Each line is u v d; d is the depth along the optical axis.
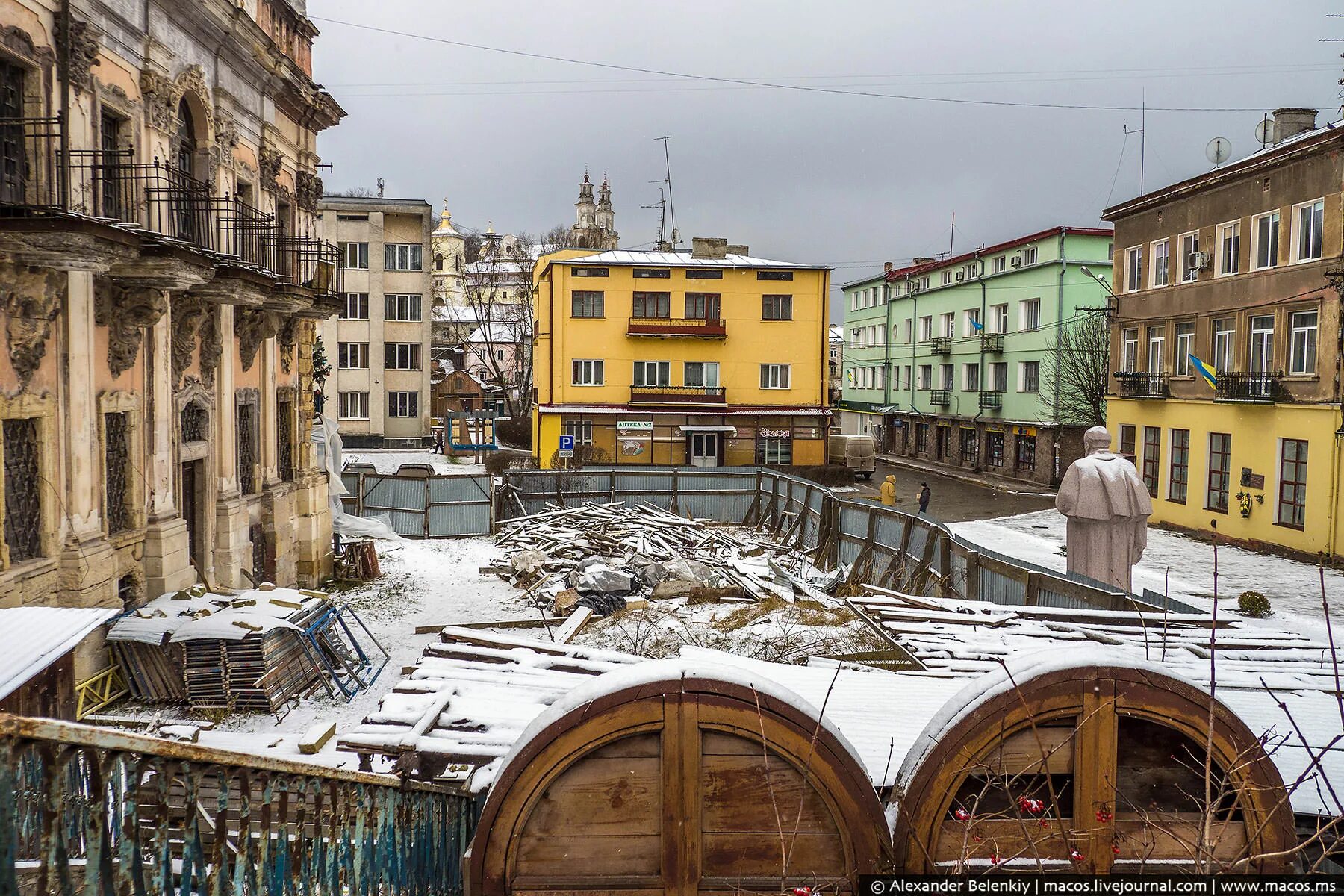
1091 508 11.82
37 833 4.69
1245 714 6.36
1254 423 25.05
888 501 33.50
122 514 12.97
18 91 10.51
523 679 7.20
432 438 53.47
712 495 29.14
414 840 4.46
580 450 41.84
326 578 20.81
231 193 16.30
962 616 10.33
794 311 43.34
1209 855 3.06
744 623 13.38
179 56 14.24
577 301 42.09
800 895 3.07
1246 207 25.69
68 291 11.09
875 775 4.67
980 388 47.91
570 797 3.38
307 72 20.56
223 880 2.83
